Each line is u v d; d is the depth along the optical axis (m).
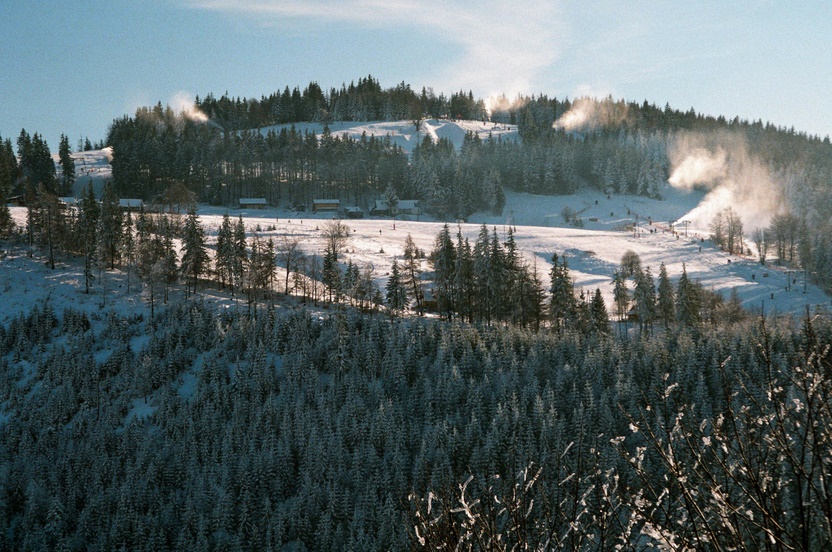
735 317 97.94
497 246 97.25
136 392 72.00
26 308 86.88
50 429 67.19
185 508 58.22
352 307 95.12
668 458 6.21
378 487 55.91
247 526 55.88
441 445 57.03
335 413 66.69
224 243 100.81
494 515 7.11
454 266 98.06
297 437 63.09
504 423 57.16
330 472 58.28
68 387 70.81
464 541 6.99
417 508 7.35
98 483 60.34
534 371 71.12
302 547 53.06
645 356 68.94
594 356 70.31
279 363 76.19
